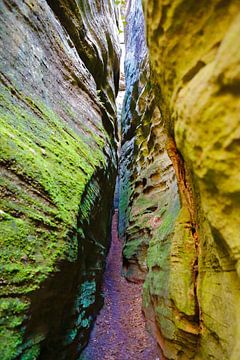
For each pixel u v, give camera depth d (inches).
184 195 270.2
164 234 332.8
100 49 541.6
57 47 362.6
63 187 246.1
